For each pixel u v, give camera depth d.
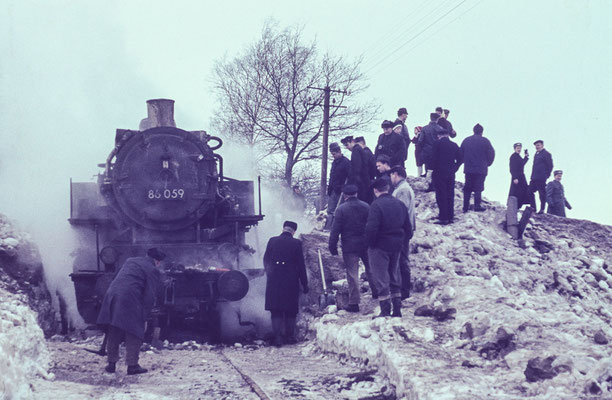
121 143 10.79
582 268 12.54
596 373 5.53
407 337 7.57
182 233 11.00
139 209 10.69
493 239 13.28
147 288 7.85
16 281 10.85
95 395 6.44
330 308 10.28
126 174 10.69
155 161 10.81
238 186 12.29
